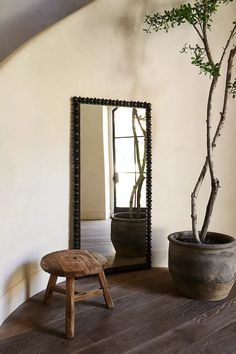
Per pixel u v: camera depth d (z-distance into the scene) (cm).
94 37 240
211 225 281
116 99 251
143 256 270
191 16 204
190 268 209
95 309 203
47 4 270
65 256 198
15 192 201
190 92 270
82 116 239
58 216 236
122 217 261
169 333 176
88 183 246
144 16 254
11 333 176
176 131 270
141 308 204
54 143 229
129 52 253
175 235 237
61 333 176
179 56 265
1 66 190
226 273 206
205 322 187
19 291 208
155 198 270
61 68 228
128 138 257
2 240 189
